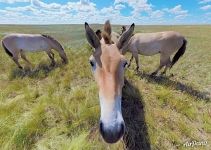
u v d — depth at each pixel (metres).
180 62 4.00
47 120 1.62
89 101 1.86
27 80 2.59
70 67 2.96
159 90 2.30
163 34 2.75
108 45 1.24
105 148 1.36
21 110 1.79
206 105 2.17
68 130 1.52
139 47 2.92
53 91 2.22
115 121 0.94
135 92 2.11
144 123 1.67
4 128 1.43
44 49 3.26
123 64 1.17
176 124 1.75
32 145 1.39
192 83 2.78
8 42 3.05
